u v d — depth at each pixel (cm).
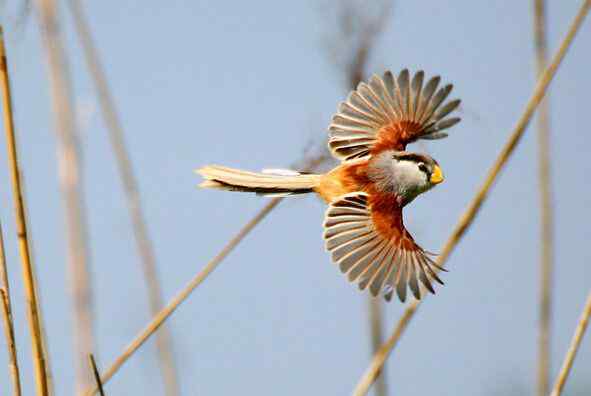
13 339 794
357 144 878
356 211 844
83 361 1081
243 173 859
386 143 877
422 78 866
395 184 863
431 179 879
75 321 1090
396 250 848
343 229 835
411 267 849
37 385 787
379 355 974
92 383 1085
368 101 870
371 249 838
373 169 864
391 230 851
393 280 838
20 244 794
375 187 862
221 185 852
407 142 887
